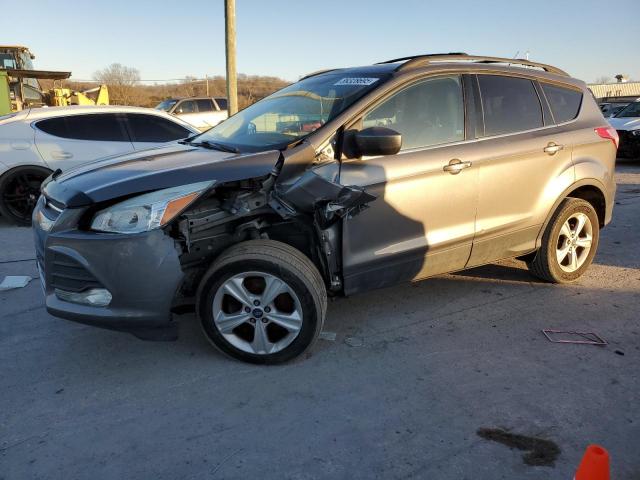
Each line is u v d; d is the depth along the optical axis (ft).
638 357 11.39
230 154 11.40
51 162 23.52
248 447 8.53
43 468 8.09
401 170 11.83
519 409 9.47
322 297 10.87
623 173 40.83
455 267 13.44
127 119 25.09
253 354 10.94
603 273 16.74
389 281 12.35
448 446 8.50
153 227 9.75
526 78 14.57
